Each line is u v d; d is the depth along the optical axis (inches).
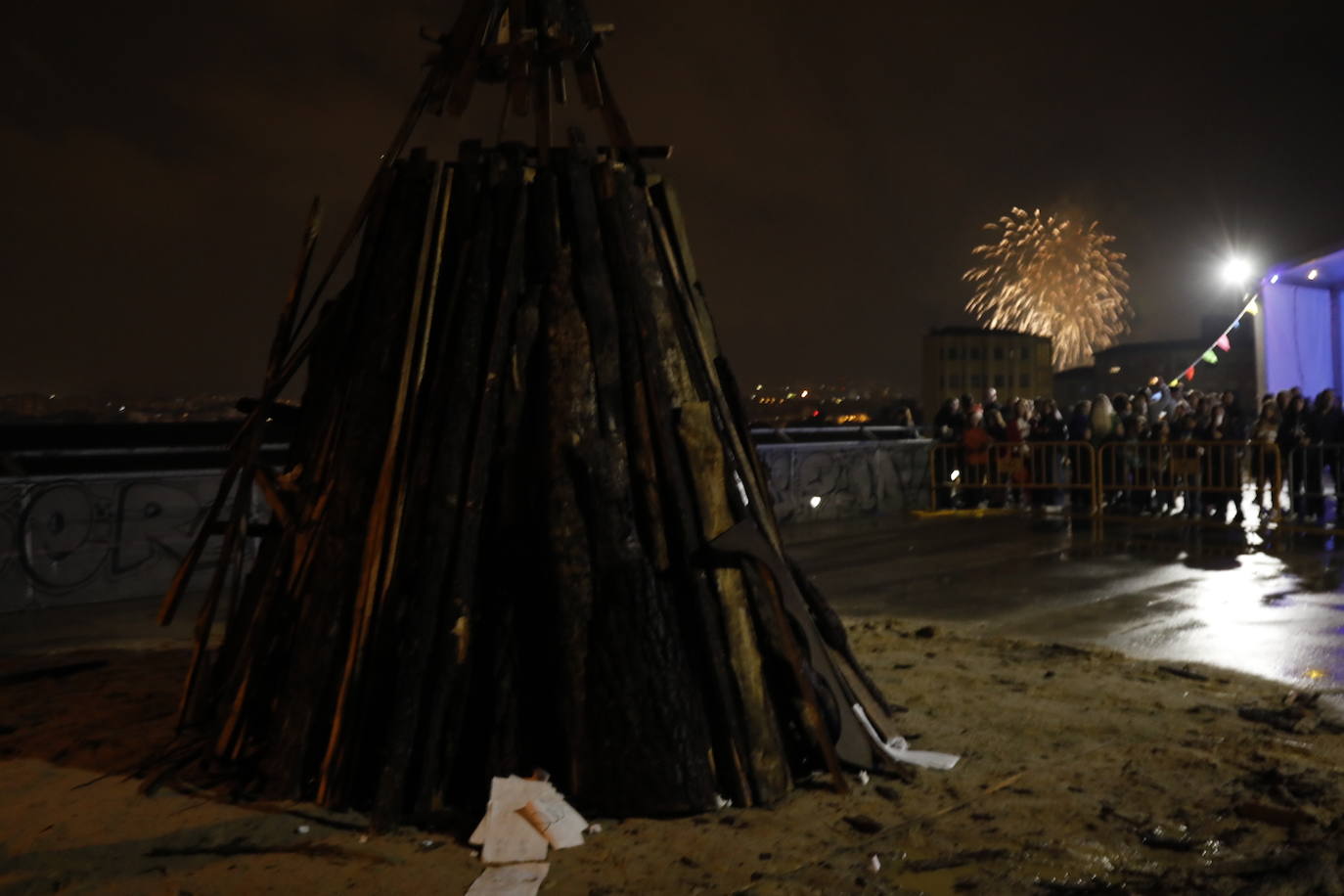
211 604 199.9
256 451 195.5
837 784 168.1
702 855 144.4
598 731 157.8
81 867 141.1
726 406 189.8
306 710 166.2
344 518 171.9
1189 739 198.5
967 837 151.8
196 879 137.7
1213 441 575.5
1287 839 151.6
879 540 536.4
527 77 187.6
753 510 184.2
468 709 163.2
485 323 177.0
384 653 162.1
